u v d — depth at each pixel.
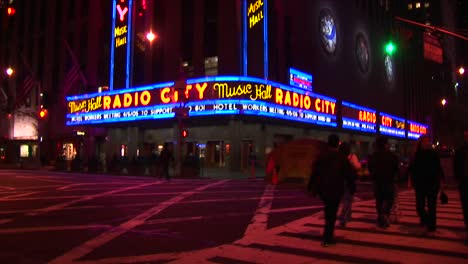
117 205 14.26
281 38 40.72
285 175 22.52
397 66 69.31
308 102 38.50
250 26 36.75
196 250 8.00
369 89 57.91
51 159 51.97
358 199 16.47
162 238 9.11
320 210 13.35
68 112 44.34
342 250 7.78
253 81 32.09
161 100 35.12
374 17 61.25
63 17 52.00
